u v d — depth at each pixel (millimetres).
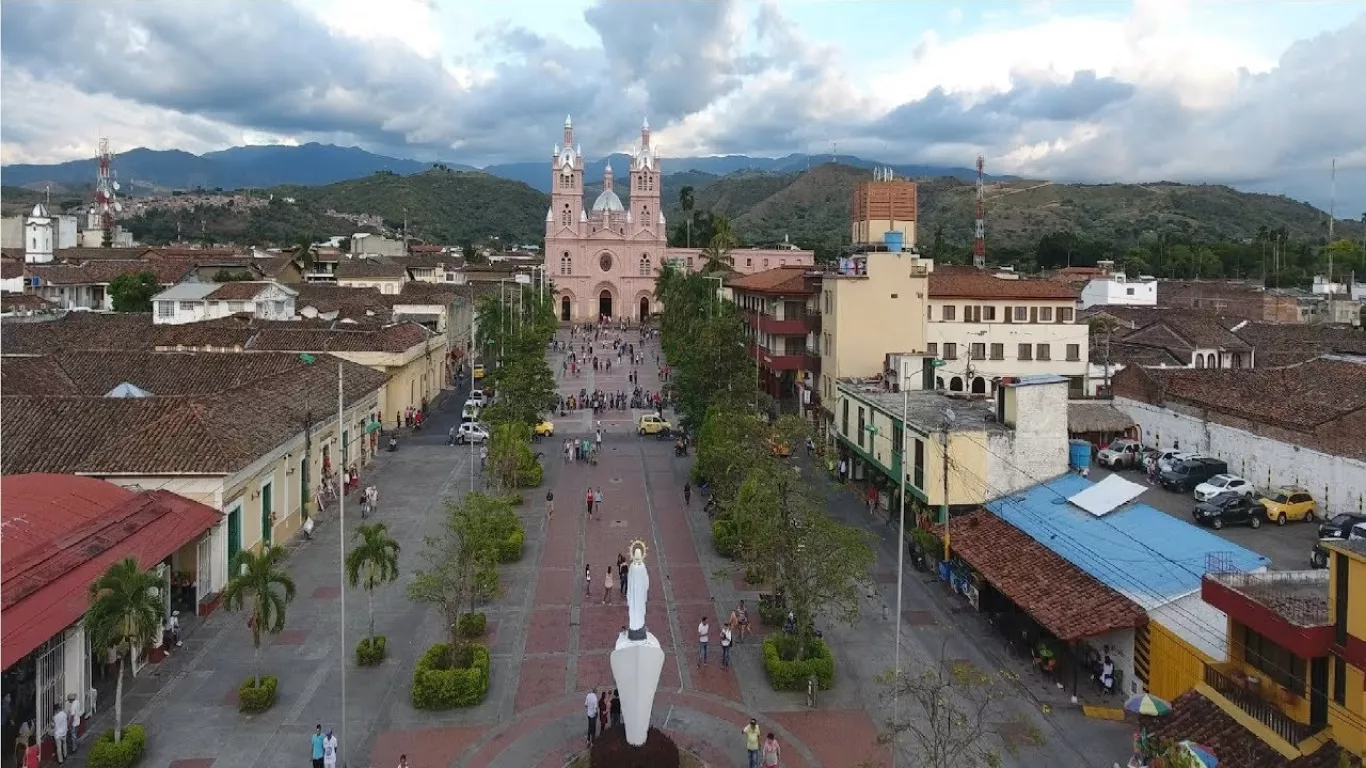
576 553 45844
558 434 76000
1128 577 31250
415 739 28031
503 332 87438
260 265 121375
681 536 48812
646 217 180250
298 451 47812
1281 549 44562
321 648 34094
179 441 37875
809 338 75688
